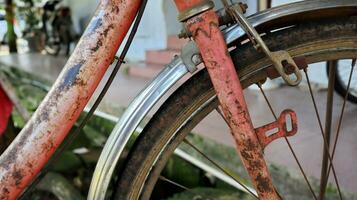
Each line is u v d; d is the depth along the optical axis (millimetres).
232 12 554
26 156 573
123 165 631
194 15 533
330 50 577
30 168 577
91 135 1602
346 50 575
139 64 3127
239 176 1112
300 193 1008
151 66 2980
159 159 618
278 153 1219
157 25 3330
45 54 5020
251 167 560
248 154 556
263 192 566
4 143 1000
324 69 1934
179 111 604
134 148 624
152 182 625
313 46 576
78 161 1307
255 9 2137
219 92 545
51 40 5051
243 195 1041
